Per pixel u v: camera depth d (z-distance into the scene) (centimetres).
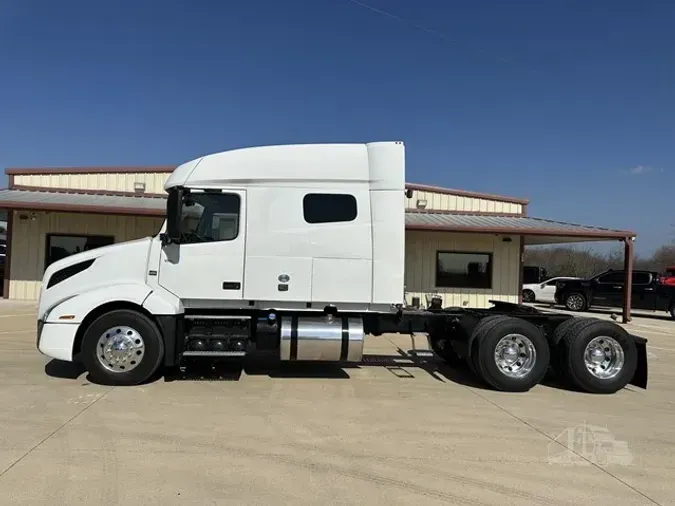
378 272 712
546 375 838
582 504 372
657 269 5144
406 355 992
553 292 2595
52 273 691
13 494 364
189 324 713
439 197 1995
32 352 901
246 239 703
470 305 1872
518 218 1978
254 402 618
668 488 403
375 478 409
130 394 636
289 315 731
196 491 378
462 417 582
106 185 1895
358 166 717
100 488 377
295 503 364
